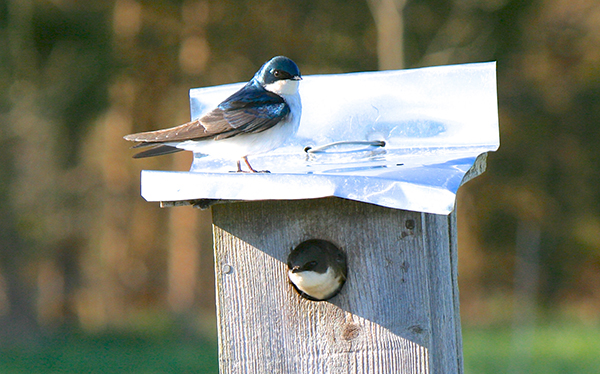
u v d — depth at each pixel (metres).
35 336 14.75
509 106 17.81
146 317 16.03
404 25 15.88
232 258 3.82
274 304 3.80
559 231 18.34
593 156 18.23
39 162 16.36
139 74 16.53
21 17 15.93
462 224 18.38
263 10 16.69
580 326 13.86
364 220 3.71
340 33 16.69
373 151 4.53
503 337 11.95
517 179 18.36
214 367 10.41
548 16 17.33
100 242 16.88
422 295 3.66
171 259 17.00
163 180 3.32
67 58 16.14
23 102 16.02
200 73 16.44
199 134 4.16
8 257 16.17
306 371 3.78
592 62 17.61
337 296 3.74
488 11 16.91
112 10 16.25
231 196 3.24
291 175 3.19
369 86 4.80
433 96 4.64
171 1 16.45
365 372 3.71
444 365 4.12
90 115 16.34
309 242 3.77
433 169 3.38
